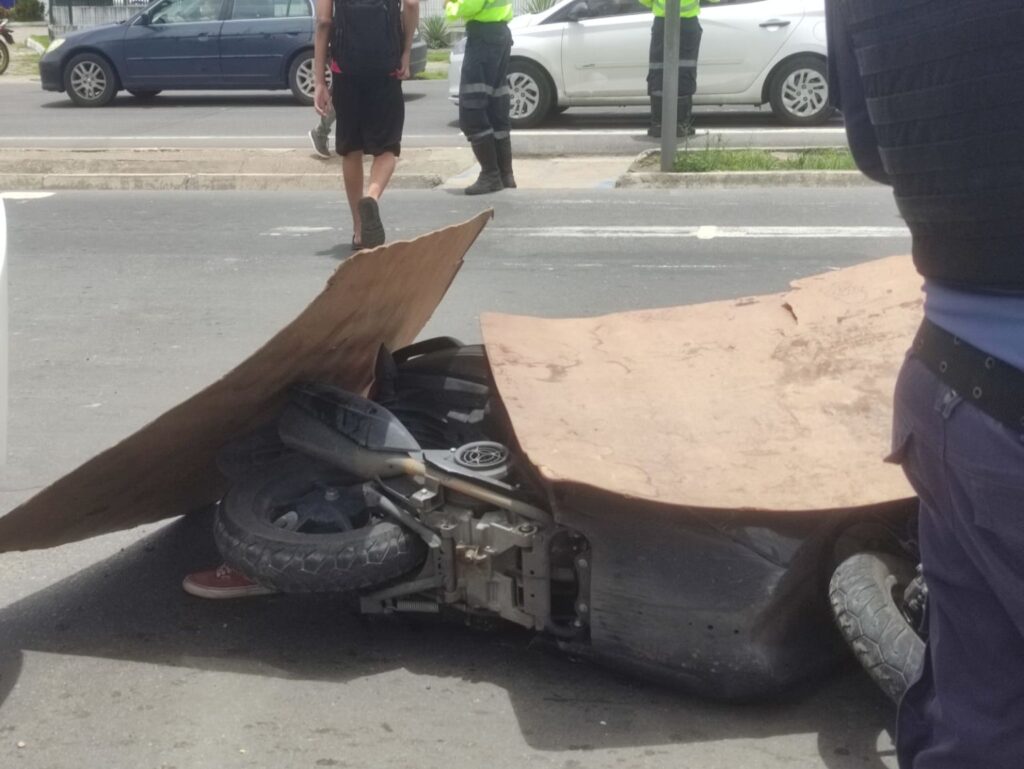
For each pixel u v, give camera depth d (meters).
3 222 3.49
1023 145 1.59
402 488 3.20
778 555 2.89
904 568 2.87
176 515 3.90
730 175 10.84
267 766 2.85
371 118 8.30
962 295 1.71
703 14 13.95
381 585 3.24
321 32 8.37
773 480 2.97
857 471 2.99
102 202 10.65
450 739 2.93
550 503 2.99
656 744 2.89
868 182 10.62
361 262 3.10
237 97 19.53
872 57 1.72
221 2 18.17
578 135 13.45
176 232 9.30
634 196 10.38
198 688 3.17
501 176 10.92
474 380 3.74
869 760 2.81
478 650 3.30
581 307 6.98
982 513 1.71
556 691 3.11
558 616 3.14
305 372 3.43
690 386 3.50
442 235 3.54
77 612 3.56
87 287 7.71
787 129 13.90
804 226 8.97
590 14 14.36
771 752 2.85
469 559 3.12
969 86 1.61
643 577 2.94
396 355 4.02
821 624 2.99
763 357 3.65
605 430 3.20
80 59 18.28
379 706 3.07
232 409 3.30
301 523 3.37
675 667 2.96
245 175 11.35
